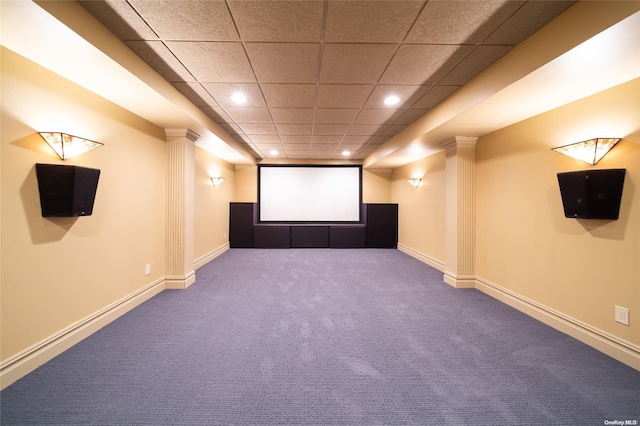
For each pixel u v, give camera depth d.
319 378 1.69
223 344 2.09
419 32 1.75
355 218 7.13
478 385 1.62
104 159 2.36
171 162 3.39
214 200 5.41
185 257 3.49
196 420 1.36
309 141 4.87
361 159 7.00
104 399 1.49
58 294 1.92
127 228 2.69
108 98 2.36
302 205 7.09
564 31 1.52
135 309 2.76
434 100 2.87
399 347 2.06
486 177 3.30
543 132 2.50
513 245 2.88
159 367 1.78
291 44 1.88
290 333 2.28
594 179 1.92
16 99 1.63
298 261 5.14
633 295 1.79
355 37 1.80
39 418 1.36
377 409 1.44
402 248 6.28
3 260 1.57
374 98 2.83
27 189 1.70
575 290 2.19
